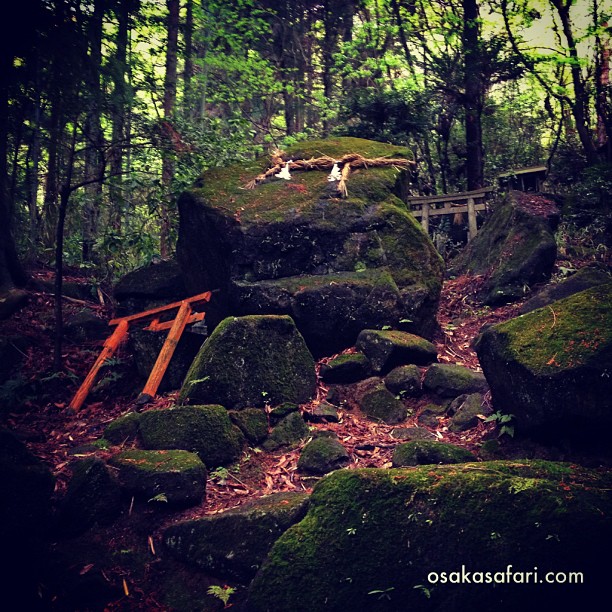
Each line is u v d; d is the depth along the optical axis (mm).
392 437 5070
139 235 8781
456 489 3426
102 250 9188
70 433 5707
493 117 15375
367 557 3406
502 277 7898
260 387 5422
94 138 10312
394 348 5848
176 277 7551
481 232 9609
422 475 3564
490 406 5055
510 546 3172
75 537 4246
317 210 6824
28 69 8039
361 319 6258
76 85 8227
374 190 7152
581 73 14305
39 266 9609
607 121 13891
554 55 13102
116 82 8367
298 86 16609
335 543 3506
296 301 6242
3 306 7633
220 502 4488
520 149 15617
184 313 6500
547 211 9023
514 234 8344
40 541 4055
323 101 15352
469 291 8250
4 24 7316
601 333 4121
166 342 6297
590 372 3924
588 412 3914
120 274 9211
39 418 6066
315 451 4789
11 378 6617
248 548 3861
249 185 7141
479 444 4645
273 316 5664
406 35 14891
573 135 15672
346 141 8141
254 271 6531
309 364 5684
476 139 13688
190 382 5406
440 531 3336
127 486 4453
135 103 9289
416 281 6684
